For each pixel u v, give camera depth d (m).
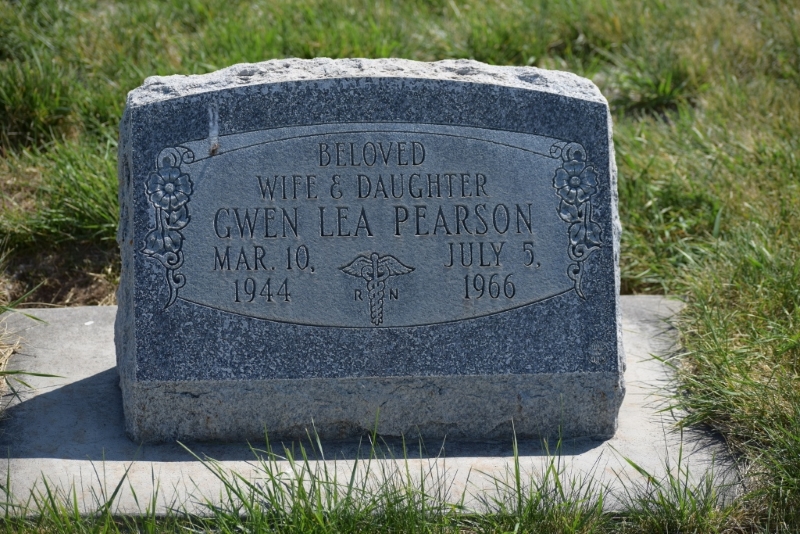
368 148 2.28
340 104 2.27
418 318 2.27
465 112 2.28
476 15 3.20
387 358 2.27
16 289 2.65
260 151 2.27
